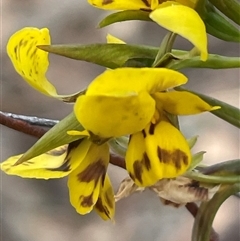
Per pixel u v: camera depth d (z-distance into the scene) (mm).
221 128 327
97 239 325
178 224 321
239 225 304
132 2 137
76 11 401
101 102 128
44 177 143
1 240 321
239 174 156
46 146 137
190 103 135
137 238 321
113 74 125
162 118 137
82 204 142
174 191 157
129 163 137
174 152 136
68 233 329
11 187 340
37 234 326
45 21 401
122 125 131
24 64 139
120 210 332
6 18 408
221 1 140
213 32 142
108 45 136
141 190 158
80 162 142
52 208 336
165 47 137
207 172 156
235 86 346
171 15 126
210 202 159
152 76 127
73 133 133
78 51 135
